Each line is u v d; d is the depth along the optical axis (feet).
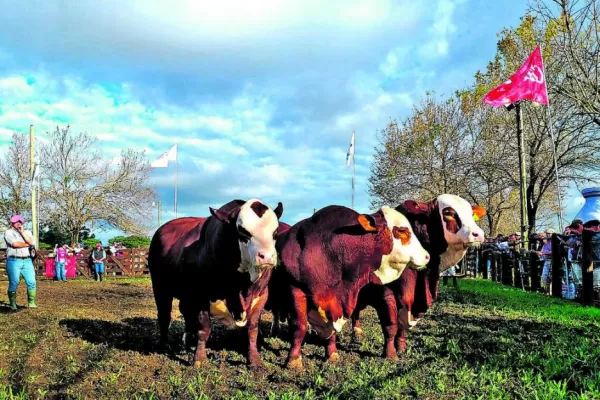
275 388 18.12
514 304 38.42
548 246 47.73
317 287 20.84
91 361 21.20
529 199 84.58
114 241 151.64
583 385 16.69
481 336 25.72
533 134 82.02
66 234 139.13
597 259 37.19
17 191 132.87
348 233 21.02
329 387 17.84
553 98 74.59
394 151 110.52
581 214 45.01
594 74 57.26
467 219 22.63
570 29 53.83
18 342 24.67
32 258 37.76
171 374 19.62
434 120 109.09
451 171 104.12
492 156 94.73
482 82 88.99
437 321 31.12
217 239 20.11
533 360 20.11
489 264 73.41
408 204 23.67
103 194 135.54
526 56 73.77
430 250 23.45
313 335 27.22
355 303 21.53
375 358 22.03
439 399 16.17
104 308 39.01
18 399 16.08
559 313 33.35
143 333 28.17
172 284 23.44
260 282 20.67
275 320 27.96
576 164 80.33
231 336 26.94
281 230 25.85
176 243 23.16
